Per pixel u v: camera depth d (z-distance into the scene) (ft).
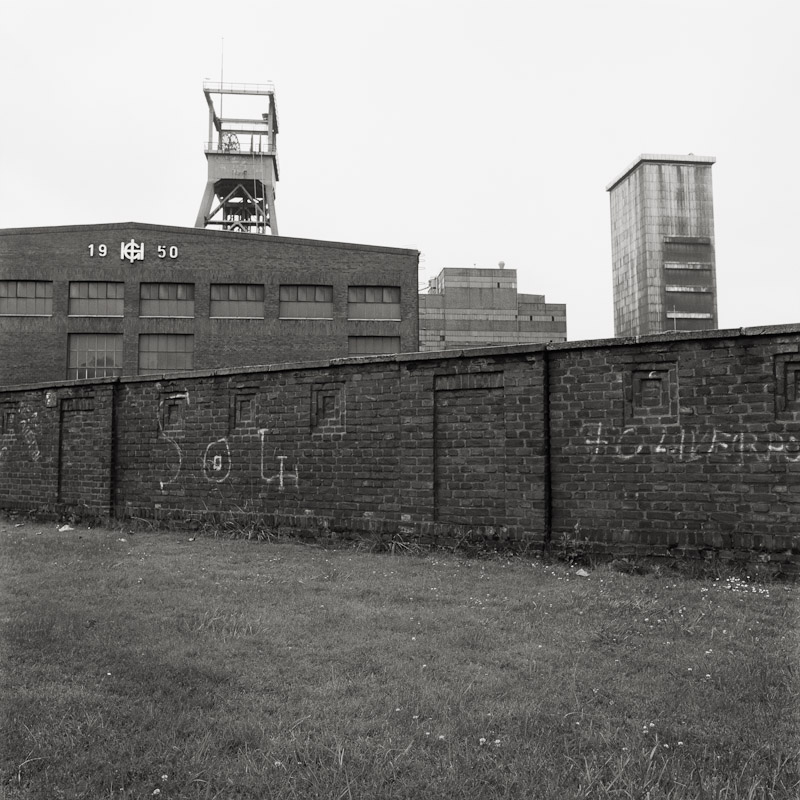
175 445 46.98
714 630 20.21
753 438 29.14
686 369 30.55
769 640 19.54
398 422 37.93
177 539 41.47
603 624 21.09
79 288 146.51
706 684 16.16
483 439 35.37
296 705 14.98
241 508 43.65
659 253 228.84
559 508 33.01
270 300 149.28
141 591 25.82
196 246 148.36
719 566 29.25
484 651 18.62
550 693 15.61
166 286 148.05
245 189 184.44
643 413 31.45
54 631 20.16
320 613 22.48
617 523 31.63
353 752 12.66
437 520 36.40
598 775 11.84
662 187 230.68
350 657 18.13
